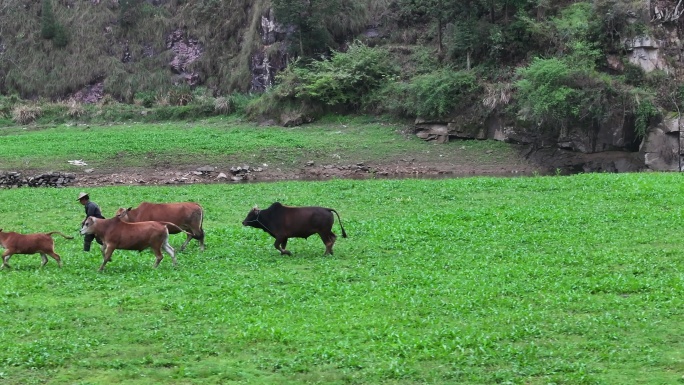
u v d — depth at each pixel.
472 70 44.34
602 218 21.12
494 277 15.16
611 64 41.84
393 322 12.47
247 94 51.31
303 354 11.06
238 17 55.59
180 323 12.61
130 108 50.84
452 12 45.00
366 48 48.25
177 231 17.75
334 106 46.94
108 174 35.88
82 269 16.08
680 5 42.53
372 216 22.70
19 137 43.09
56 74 55.16
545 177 29.53
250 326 12.19
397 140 42.44
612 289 14.24
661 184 26.28
